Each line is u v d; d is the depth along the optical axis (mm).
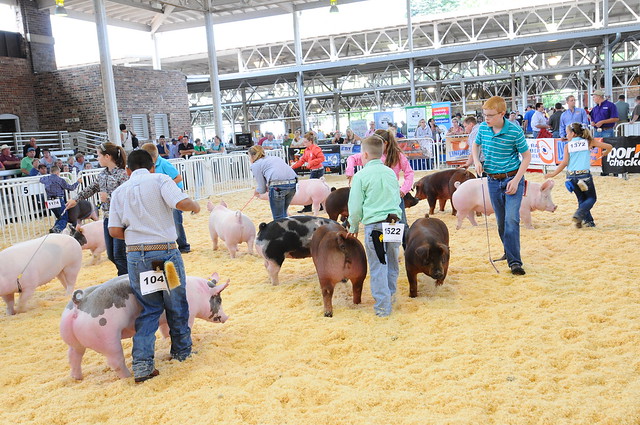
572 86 29969
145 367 3949
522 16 31625
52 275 6234
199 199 15766
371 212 4859
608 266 5953
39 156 18812
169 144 22828
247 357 4344
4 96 24297
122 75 25266
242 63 35656
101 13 19344
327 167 20797
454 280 5918
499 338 4277
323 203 10133
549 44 24750
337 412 3320
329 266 4973
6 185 10930
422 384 3605
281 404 3492
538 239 7570
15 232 10828
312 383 3705
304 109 27781
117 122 19984
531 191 8133
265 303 5750
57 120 25500
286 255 6270
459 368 3793
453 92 30938
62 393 3914
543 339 4211
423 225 5570
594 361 3760
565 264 6246
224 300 5961
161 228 3994
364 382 3725
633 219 8445
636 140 12344
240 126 35844
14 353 4863
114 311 3938
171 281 3969
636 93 28266
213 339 4738
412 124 22875
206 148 25344
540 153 15055
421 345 4289
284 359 4207
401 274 6312
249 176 18547
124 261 6191
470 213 8719
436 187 9727
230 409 3434
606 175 13180
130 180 4047
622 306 4734
